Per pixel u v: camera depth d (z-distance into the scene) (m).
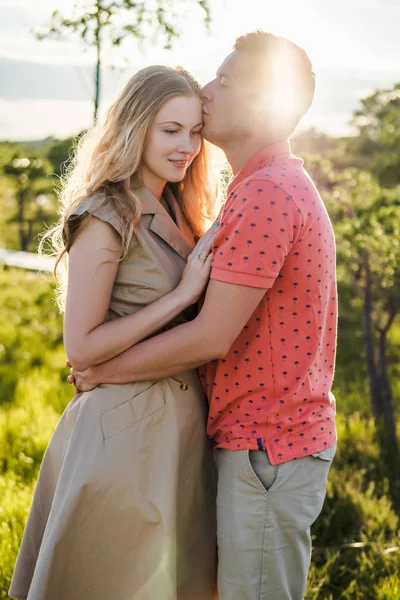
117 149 2.29
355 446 5.42
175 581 2.31
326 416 2.34
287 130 2.31
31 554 2.53
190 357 2.21
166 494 2.30
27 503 3.75
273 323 2.22
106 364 2.28
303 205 2.17
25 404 5.80
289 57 2.28
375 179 8.80
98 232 2.21
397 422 6.16
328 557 3.62
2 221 18.69
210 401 2.38
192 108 2.32
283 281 2.19
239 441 2.28
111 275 2.25
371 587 3.40
